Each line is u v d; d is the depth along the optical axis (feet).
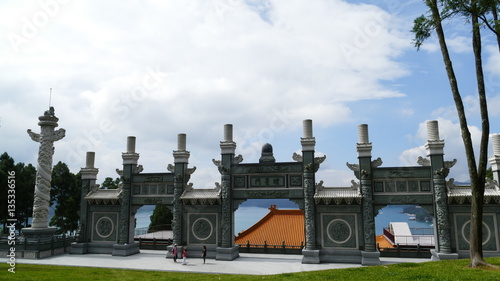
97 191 122.01
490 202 90.27
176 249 102.73
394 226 130.72
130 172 118.11
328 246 98.89
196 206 110.73
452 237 91.50
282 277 64.08
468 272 56.29
